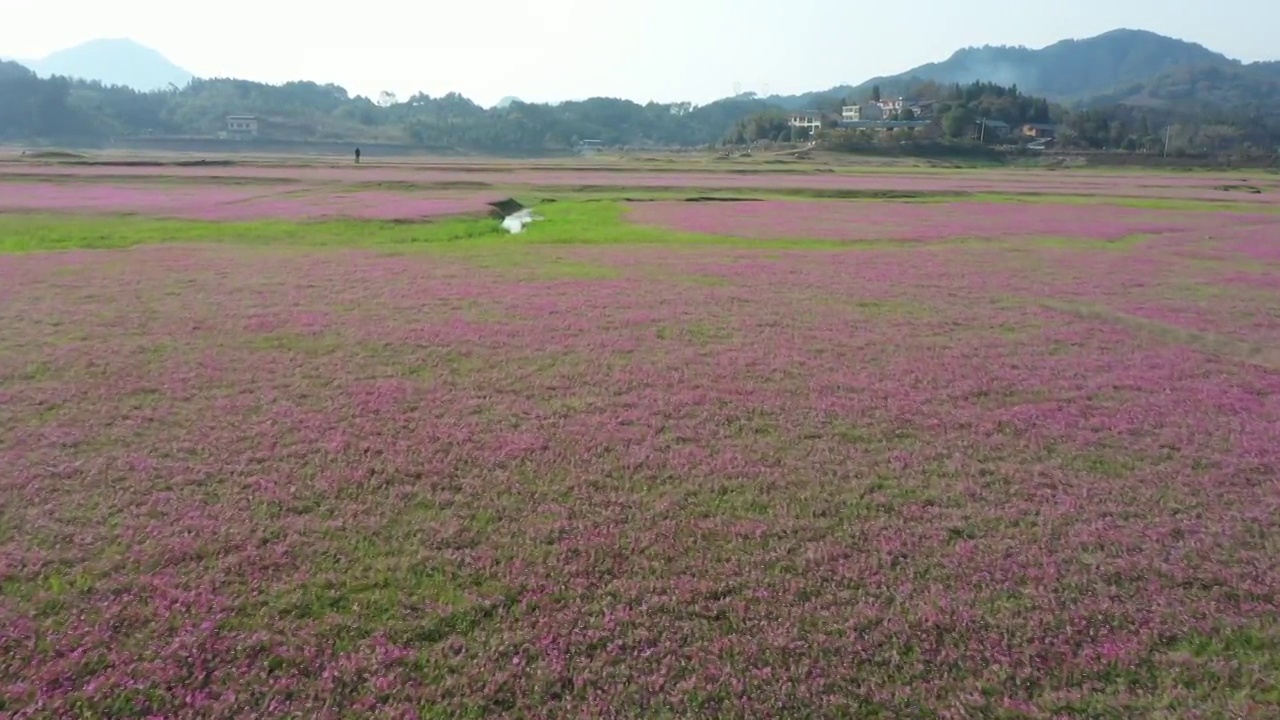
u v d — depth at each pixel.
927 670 5.40
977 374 11.96
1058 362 12.75
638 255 22.84
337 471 8.11
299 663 5.32
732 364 12.19
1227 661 5.53
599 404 10.27
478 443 8.92
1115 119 157.75
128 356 11.71
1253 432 9.84
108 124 140.25
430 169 61.34
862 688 5.21
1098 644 5.69
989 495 7.95
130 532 6.83
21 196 32.59
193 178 44.28
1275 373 12.46
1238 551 6.97
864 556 6.77
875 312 16.05
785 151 114.81
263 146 128.25
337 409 9.85
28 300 15.03
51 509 7.19
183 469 8.07
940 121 131.38
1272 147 131.12
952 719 4.96
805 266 21.41
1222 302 17.66
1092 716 5.01
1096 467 8.70
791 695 5.15
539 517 7.30
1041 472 8.53
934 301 17.19
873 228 30.17
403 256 21.77
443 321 14.41
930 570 6.58
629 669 5.36
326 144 132.25
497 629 5.74
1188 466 8.77
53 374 10.82
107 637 5.52
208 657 5.35
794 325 14.80
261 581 6.20
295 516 7.19
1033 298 17.73
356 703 5.00
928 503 7.77
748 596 6.17
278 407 9.87
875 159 102.31
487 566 6.48
